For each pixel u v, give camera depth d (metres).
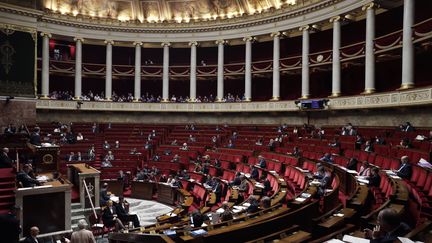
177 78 39.31
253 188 15.02
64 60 37.53
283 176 18.02
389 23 26.72
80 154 25.73
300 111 29.92
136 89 37.53
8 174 15.26
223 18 35.47
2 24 25.45
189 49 41.25
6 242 5.56
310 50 33.72
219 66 35.81
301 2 29.38
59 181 15.41
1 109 25.12
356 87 30.05
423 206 8.58
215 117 36.12
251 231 7.89
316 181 13.80
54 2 34.53
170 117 37.56
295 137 25.27
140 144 30.48
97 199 17.27
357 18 28.12
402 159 11.97
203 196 18.12
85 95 38.88
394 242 4.92
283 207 10.16
